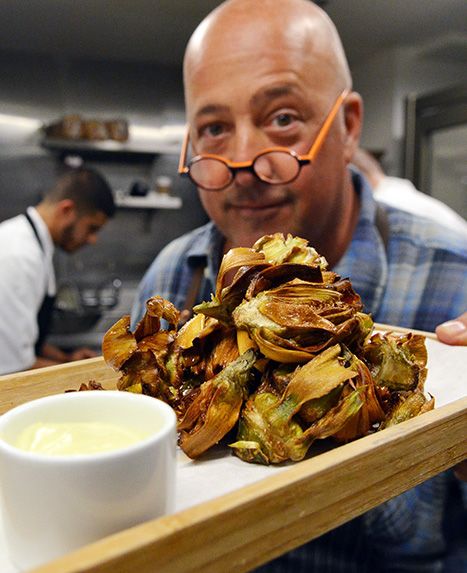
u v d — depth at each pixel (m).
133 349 0.24
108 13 1.12
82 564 0.13
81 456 0.16
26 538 0.16
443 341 0.33
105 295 1.37
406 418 0.23
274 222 0.45
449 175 1.18
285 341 0.21
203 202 0.48
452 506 0.45
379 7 1.09
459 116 1.11
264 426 0.21
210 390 0.22
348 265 0.47
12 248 0.80
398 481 0.20
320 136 0.43
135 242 1.42
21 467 0.16
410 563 0.41
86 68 1.38
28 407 0.19
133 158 1.40
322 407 0.21
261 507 0.16
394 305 0.48
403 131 1.31
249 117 0.42
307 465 0.18
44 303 0.89
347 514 0.19
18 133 1.34
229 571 0.16
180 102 1.46
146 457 0.17
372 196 0.50
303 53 0.41
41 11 1.11
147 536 0.14
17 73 1.33
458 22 1.16
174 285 0.55
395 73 1.31
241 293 0.24
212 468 0.21
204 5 1.08
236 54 0.41
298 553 0.38
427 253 0.48
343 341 0.23
